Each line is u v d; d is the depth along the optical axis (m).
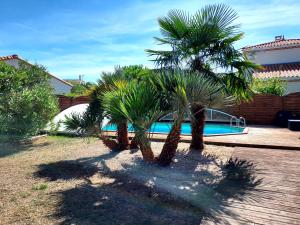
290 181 6.00
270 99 16.55
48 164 7.86
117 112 6.22
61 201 5.18
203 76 7.08
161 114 6.33
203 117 9.12
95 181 6.34
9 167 7.56
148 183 6.12
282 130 13.66
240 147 9.59
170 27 8.11
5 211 4.79
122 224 4.30
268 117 16.69
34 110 11.77
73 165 7.72
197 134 9.20
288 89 21.00
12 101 11.34
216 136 11.60
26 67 16.41
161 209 4.82
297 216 4.37
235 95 8.98
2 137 11.30
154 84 6.61
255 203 4.90
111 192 5.63
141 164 7.56
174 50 8.38
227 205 4.86
